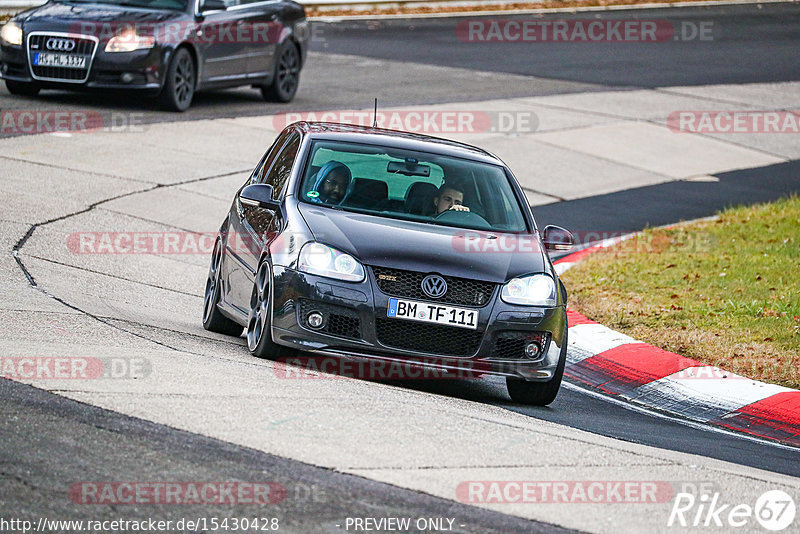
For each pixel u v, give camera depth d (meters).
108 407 21.08
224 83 69.88
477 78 88.75
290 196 29.48
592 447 22.89
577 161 67.75
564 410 28.28
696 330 36.66
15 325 27.05
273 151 34.12
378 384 26.83
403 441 21.16
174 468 18.34
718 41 116.31
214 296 32.56
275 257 27.34
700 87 93.94
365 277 26.52
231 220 33.03
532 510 18.23
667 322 37.66
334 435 20.97
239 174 55.31
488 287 26.97
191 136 61.19
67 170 51.28
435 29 111.75
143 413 20.94
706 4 138.25
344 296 26.34
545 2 130.62
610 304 40.03
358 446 20.48
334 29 108.00
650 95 88.88
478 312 26.66
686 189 65.12
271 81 73.19
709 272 44.72
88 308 31.14
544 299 27.44
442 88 83.25
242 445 19.75
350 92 79.00
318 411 22.52
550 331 27.44
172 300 36.22
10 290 31.53
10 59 64.12
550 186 62.22
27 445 18.64
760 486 21.28
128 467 18.19
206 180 53.56
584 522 17.98
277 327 26.86
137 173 52.72
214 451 19.30
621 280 43.75
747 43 116.44
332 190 29.64
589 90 88.31
